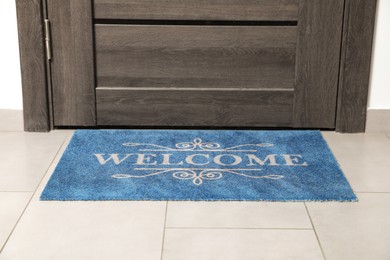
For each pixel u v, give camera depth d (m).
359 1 2.30
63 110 2.44
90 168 2.04
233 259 1.50
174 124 2.46
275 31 2.36
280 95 2.42
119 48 2.38
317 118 2.45
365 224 1.68
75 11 2.33
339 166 2.08
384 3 2.32
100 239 1.59
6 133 2.41
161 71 2.41
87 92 2.42
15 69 2.39
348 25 2.33
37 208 1.76
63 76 2.40
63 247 1.55
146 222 1.68
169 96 2.42
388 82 2.41
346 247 1.56
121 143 2.28
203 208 1.76
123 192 1.85
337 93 2.42
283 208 1.77
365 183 1.95
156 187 1.89
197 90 2.41
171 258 1.50
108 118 2.45
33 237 1.60
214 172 2.01
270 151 2.21
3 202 1.80
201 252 1.53
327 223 1.69
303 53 2.38
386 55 2.38
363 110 2.42
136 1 2.32
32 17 2.31
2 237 1.60
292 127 2.47
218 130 2.44
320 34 2.36
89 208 1.76
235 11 2.34
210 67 2.40
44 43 2.36
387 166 2.10
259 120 2.46
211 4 2.33
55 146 2.27
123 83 2.42
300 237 1.61
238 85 2.42
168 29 2.36
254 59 2.39
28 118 2.42
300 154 2.18
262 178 1.97
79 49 2.37
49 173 2.02
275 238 1.60
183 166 2.06
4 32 2.35
